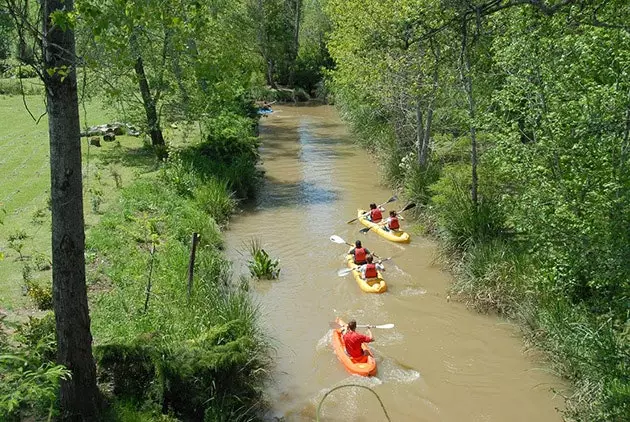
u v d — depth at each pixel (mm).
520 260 13102
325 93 49219
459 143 18297
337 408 10219
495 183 15789
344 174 25547
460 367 11461
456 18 6410
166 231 16078
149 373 8719
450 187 16297
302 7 58688
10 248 13961
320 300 14227
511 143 11375
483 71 15195
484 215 14859
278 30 52000
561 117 10328
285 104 48625
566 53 10508
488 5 6059
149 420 8141
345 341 11656
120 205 17469
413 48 15492
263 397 10375
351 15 19031
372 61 18797
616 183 8711
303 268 16000
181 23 7184
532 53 10922
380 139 27000
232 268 15875
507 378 11055
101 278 12953
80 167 7207
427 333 12703
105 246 14422
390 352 12047
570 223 9469
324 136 34156
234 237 18234
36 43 6973
